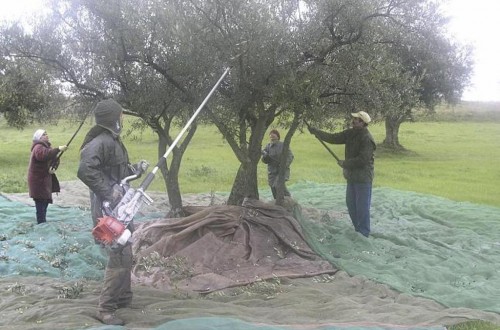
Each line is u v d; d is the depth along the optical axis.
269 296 5.93
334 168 19.08
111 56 7.40
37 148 8.60
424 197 12.54
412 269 7.09
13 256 7.11
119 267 4.96
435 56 8.38
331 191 13.42
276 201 8.95
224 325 4.79
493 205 12.80
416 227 9.59
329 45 7.67
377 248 8.08
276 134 10.55
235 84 7.88
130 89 8.01
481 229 9.69
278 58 7.42
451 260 7.50
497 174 18.66
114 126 4.98
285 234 7.73
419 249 8.13
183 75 7.69
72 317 4.86
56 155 8.73
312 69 7.62
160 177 15.31
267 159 10.59
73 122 9.27
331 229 8.70
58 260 6.91
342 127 9.69
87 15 7.52
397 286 6.36
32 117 18.09
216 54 7.38
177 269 6.56
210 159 20.95
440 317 5.29
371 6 7.18
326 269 7.00
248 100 7.96
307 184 14.44
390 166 20.72
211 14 6.98
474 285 6.57
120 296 5.23
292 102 7.45
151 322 4.92
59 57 7.83
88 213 10.01
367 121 8.40
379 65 7.56
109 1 6.86
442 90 18.67
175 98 8.19
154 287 6.17
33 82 8.17
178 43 7.16
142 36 7.14
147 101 7.91
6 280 6.23
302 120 8.70
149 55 7.40
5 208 10.12
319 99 7.99
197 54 7.33
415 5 7.36
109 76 7.93
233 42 7.03
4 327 4.63
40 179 8.70
